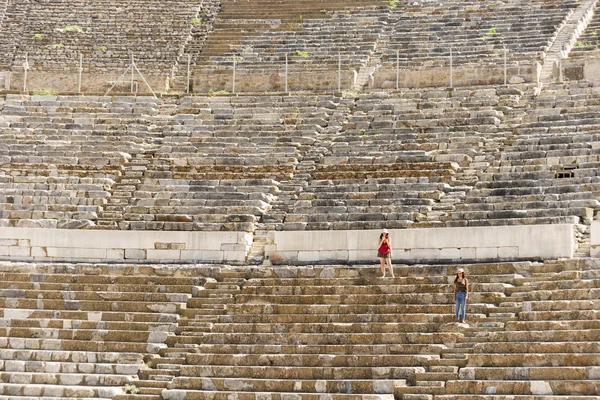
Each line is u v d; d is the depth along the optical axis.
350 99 45.03
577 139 37.31
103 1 58.19
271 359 28.02
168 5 57.97
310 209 35.94
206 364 28.53
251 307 30.45
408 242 32.84
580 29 51.50
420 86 46.91
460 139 39.34
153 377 28.45
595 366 24.91
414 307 29.08
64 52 54.22
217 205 36.94
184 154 40.84
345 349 27.80
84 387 28.17
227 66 52.34
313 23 55.47
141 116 45.03
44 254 35.34
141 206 37.03
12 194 37.66
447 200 35.19
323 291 30.77
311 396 26.27
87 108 45.66
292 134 42.12
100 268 33.59
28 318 31.27
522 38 50.12
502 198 34.38
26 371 29.30
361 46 52.22
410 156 38.53
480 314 28.23
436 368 26.47
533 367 25.45
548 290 28.52
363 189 36.81
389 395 25.94
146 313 30.98
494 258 31.81
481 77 46.19
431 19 54.06
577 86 43.09
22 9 57.38
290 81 49.00
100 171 39.41
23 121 44.25
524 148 37.78
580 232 31.91
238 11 57.25
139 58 53.59
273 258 34.16
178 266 33.56
